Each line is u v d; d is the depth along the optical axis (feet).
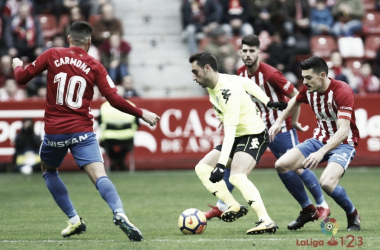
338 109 73.20
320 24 209.26
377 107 160.15
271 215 91.20
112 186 65.57
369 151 161.27
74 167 165.48
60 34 188.75
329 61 196.95
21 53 189.47
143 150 161.58
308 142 77.41
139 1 220.02
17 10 199.11
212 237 69.36
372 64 204.23
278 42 185.26
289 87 89.30
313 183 85.92
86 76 66.28
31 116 160.97
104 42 188.65
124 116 156.66
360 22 209.97
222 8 203.21
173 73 204.33
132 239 64.18
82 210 98.94
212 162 76.43
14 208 101.86
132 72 203.41
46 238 70.49
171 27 215.72
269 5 199.72
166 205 104.53
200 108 160.76
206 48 184.75
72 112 66.59
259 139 73.97
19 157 160.56
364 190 122.11
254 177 147.84
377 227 77.30
